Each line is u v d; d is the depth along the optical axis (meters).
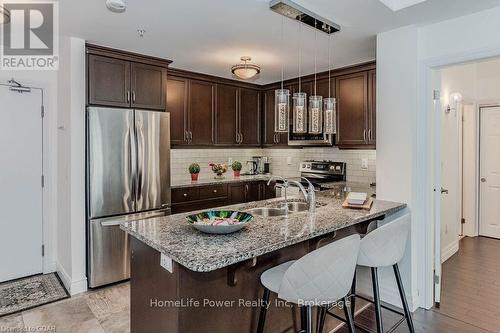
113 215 3.18
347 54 3.44
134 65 3.37
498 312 2.69
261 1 2.21
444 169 3.84
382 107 2.84
